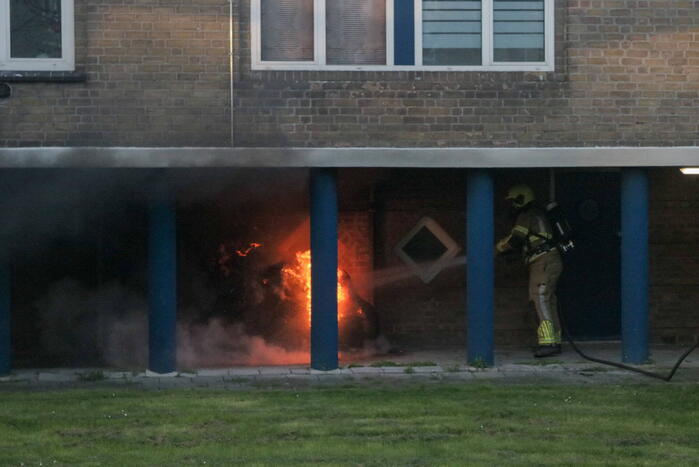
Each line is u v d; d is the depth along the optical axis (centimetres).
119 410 2492
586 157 3077
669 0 3094
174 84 2983
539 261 3312
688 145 3102
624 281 3156
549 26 3080
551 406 2544
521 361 3266
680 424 2352
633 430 2289
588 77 3083
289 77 3016
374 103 3038
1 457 2055
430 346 3566
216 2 2994
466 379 2975
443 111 3055
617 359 3281
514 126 3069
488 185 3106
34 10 2964
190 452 2094
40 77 2941
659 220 3616
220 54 2995
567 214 3594
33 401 2608
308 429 2298
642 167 3128
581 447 2139
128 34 2972
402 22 3058
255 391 2772
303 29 3031
